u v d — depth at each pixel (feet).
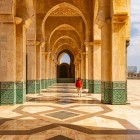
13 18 31.07
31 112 24.71
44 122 19.49
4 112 24.75
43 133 15.87
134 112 24.66
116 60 31.78
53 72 109.29
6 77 31.12
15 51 32.14
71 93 52.34
